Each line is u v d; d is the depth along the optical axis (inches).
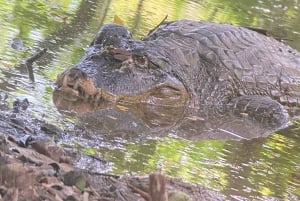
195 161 386.6
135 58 493.0
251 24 928.3
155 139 412.8
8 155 283.4
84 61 485.7
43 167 284.5
